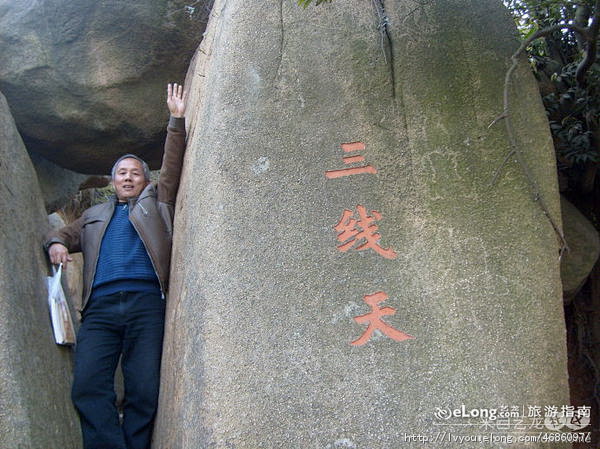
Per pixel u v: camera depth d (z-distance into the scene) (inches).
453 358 109.3
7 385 111.5
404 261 117.0
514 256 117.9
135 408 135.0
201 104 145.1
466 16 136.2
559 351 112.1
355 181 123.4
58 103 182.1
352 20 136.3
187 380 113.4
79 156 197.0
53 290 142.4
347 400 105.8
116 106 182.4
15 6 183.2
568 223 159.3
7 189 141.6
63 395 130.3
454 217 120.4
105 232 147.1
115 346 139.3
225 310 113.0
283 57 134.0
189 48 183.6
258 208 121.2
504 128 127.6
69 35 179.5
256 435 103.1
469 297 114.0
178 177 152.3
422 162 124.8
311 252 117.6
